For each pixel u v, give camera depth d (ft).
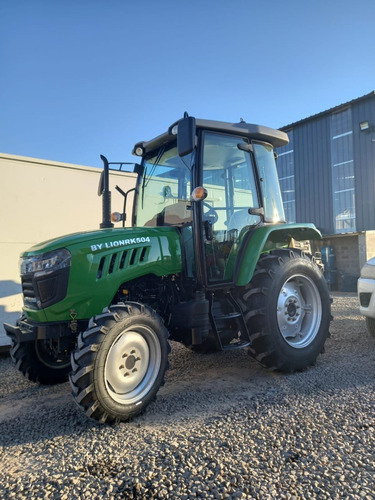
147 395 9.09
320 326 12.56
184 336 11.39
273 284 11.53
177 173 12.47
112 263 10.02
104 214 13.03
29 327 9.58
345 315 21.95
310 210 50.49
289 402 9.32
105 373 8.49
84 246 9.68
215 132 11.84
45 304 9.39
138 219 13.92
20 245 18.06
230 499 5.72
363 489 5.79
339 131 47.52
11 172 17.98
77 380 8.24
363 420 8.11
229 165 12.34
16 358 11.93
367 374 11.19
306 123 51.13
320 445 7.16
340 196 47.42
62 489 6.18
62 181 19.48
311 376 11.35
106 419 8.46
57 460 7.14
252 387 10.71
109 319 8.70
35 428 8.77
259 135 12.84
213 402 9.70
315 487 5.91
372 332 15.89
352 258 42.16
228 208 12.23
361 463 6.49
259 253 11.74
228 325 11.75
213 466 6.60
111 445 7.61
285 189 53.78
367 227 44.57
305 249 17.35
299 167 51.96
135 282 11.07
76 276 9.45
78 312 9.51
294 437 7.51
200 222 10.99
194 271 11.48
